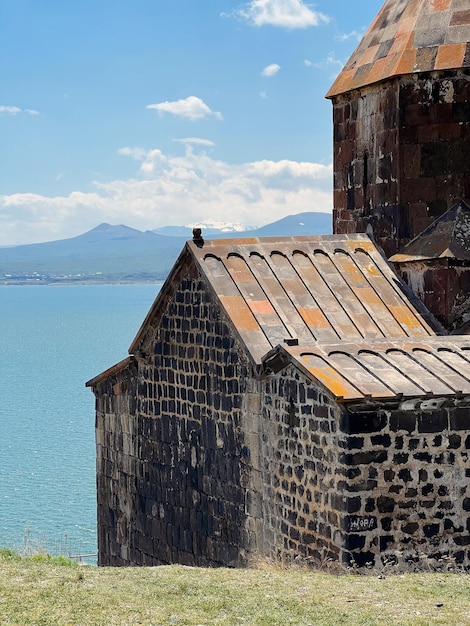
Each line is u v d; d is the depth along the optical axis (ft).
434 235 68.33
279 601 43.16
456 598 43.52
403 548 51.26
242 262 66.54
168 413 70.69
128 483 76.28
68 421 204.85
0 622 39.58
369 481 50.90
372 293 66.69
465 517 52.11
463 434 52.06
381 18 76.64
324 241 70.28
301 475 55.21
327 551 52.70
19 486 137.18
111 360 372.58
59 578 46.62
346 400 49.90
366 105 73.15
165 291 69.62
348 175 75.36
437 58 69.05
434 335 64.44
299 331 61.72
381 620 40.27
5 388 277.85
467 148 69.36
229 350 62.95
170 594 44.32
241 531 62.13
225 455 63.77
